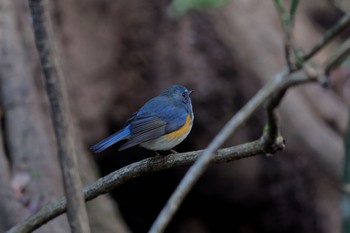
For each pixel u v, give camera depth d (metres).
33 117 10.17
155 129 6.42
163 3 12.81
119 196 14.06
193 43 12.75
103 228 10.91
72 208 3.79
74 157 3.79
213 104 12.81
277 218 13.66
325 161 12.62
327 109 13.06
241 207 13.66
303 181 13.27
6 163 9.70
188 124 6.67
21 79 10.33
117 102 12.85
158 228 3.75
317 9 14.75
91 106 12.64
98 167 13.13
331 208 13.45
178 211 14.06
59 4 12.49
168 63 12.79
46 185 9.75
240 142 12.94
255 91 12.70
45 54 3.68
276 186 13.34
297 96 12.75
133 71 12.88
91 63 12.66
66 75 12.40
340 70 13.58
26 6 10.99
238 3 12.95
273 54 12.81
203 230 14.23
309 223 13.57
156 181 13.79
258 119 12.84
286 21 4.91
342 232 7.24
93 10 12.75
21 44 10.62
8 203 9.27
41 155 9.97
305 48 13.83
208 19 12.68
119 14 12.81
